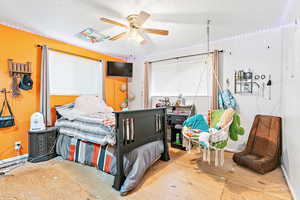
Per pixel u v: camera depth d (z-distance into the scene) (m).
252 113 2.96
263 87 2.85
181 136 3.43
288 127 2.09
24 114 2.72
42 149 2.66
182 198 1.73
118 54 4.41
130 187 1.81
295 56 1.77
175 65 4.04
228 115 2.26
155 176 2.20
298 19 1.67
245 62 3.03
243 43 3.04
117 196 1.76
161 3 2.00
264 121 2.67
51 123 3.05
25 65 2.70
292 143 1.86
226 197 1.74
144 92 4.43
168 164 2.59
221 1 1.96
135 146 2.18
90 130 2.34
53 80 3.14
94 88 3.98
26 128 2.75
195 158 2.85
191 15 2.30
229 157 2.87
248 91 2.99
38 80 2.91
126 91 4.98
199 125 2.68
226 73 3.23
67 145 2.71
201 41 3.40
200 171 2.34
